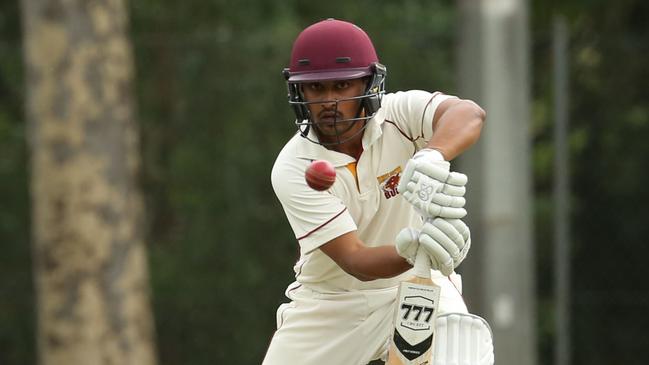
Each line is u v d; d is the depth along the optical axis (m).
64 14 29.14
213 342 31.55
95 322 29.62
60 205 29.44
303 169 14.99
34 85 29.55
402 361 13.80
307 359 16.73
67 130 29.34
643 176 30.14
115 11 29.69
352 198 15.16
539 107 31.47
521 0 22.06
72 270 29.52
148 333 30.39
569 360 27.80
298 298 16.81
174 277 31.56
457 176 13.35
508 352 22.53
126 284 29.84
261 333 31.31
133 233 30.08
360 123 14.83
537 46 29.62
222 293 31.38
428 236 13.35
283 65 31.02
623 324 30.22
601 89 29.91
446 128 14.17
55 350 29.72
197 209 31.47
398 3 37.28
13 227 31.84
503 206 22.19
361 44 14.38
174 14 39.34
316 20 39.03
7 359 31.81
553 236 31.78
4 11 40.53
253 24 39.59
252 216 31.20
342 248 14.66
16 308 31.75
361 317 16.42
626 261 30.27
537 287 32.03
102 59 29.48
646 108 29.89
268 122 31.05
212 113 31.33
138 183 31.28
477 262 22.47
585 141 30.14
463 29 22.19
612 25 39.88
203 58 31.17
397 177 15.20
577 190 30.33
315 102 14.41
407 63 30.95
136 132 31.81
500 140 22.05
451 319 14.84
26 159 32.03
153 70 31.78
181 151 31.55
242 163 31.14
